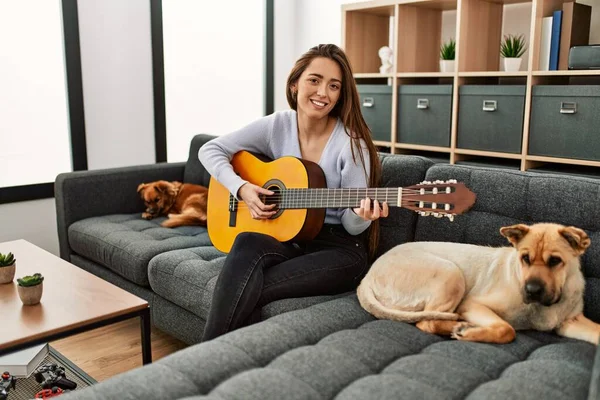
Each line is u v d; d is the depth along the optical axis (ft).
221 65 12.88
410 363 4.04
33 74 10.28
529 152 8.70
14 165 10.32
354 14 11.25
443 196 5.10
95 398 3.66
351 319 5.03
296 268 5.70
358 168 6.15
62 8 10.12
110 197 9.42
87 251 8.42
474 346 4.36
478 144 9.30
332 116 6.60
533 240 4.64
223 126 13.19
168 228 8.54
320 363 4.02
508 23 10.20
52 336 5.00
